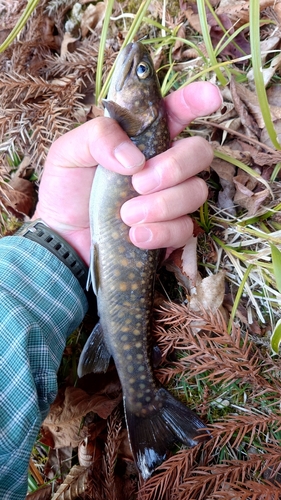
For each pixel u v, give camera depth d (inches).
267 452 9.6
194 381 10.4
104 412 10.6
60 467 11.2
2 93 11.5
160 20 11.6
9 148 11.8
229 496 7.7
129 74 8.3
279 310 10.2
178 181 8.2
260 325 10.3
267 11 10.5
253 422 8.8
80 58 11.7
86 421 11.0
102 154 7.9
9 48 12.2
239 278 10.5
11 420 7.1
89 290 10.2
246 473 9.6
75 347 11.5
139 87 8.3
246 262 10.2
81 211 9.8
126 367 9.6
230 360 9.2
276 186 10.3
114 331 9.4
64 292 9.1
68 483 10.3
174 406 9.7
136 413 9.8
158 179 8.1
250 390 9.9
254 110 10.3
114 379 11.2
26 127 11.7
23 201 12.0
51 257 9.2
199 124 10.9
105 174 8.6
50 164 9.4
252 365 9.2
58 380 11.2
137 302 9.2
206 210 10.4
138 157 7.8
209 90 8.1
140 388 9.7
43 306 8.7
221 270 10.4
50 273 9.0
